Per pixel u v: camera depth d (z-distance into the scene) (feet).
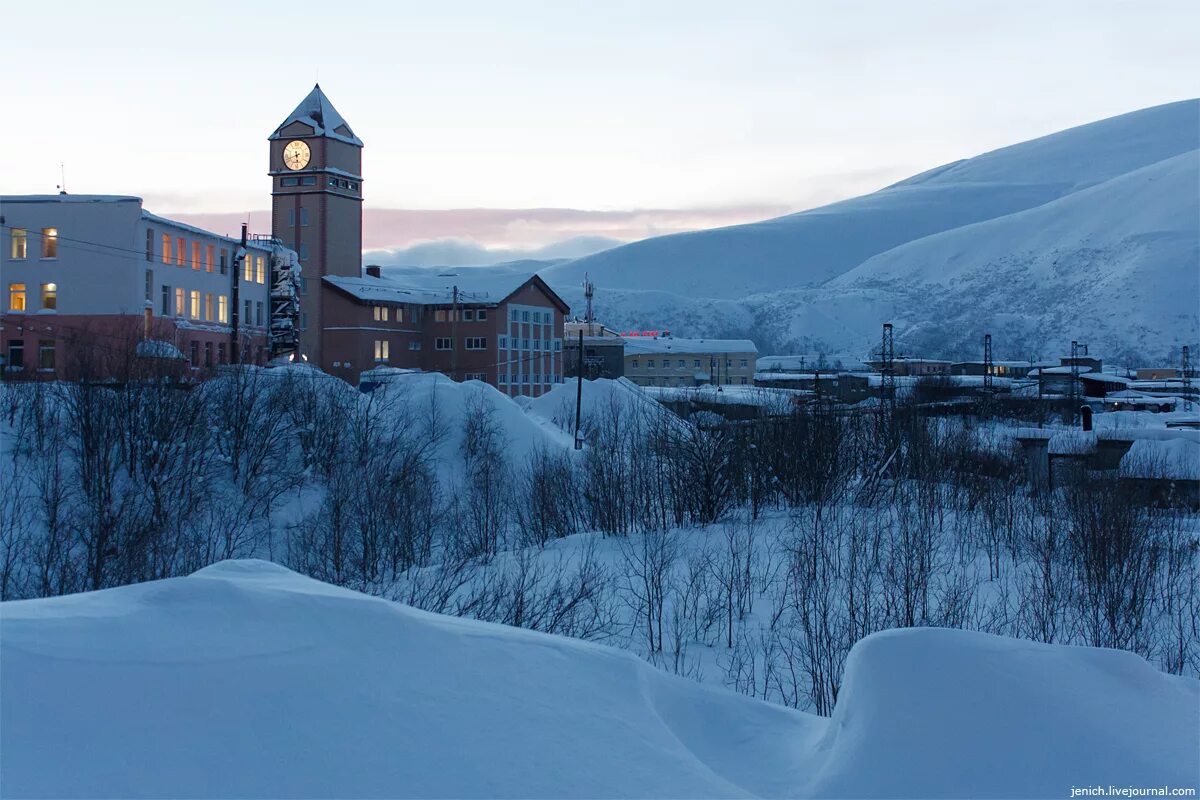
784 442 112.88
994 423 240.53
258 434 125.29
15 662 13.98
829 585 67.97
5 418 112.68
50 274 185.47
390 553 93.56
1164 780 15.67
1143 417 221.05
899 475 116.06
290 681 14.97
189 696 14.16
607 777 14.65
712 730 18.44
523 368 293.23
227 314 217.15
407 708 15.05
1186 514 108.78
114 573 84.02
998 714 16.83
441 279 326.85
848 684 18.01
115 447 112.37
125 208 184.75
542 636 18.81
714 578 72.49
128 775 12.67
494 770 14.19
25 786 12.19
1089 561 69.97
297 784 13.12
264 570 20.35
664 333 518.78
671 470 107.14
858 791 15.85
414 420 146.10
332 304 269.03
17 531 93.04
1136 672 18.53
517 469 139.64
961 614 60.80
